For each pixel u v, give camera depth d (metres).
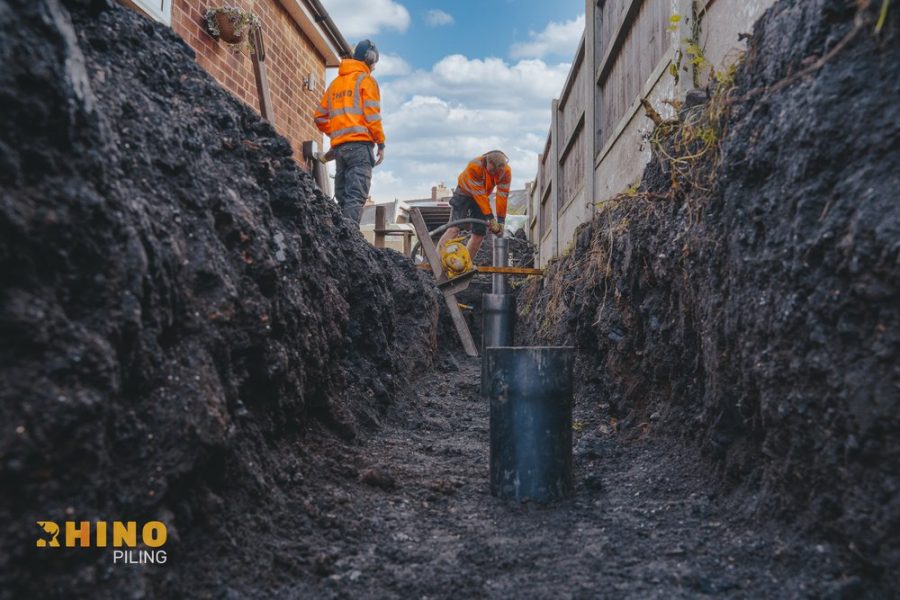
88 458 1.48
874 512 1.60
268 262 2.54
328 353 3.45
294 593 1.88
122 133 2.04
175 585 1.71
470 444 4.02
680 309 3.07
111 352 1.57
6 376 1.34
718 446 2.53
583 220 6.88
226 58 5.60
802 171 1.90
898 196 1.56
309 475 2.73
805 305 1.86
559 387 2.83
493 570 2.09
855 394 1.63
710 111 2.69
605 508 2.64
